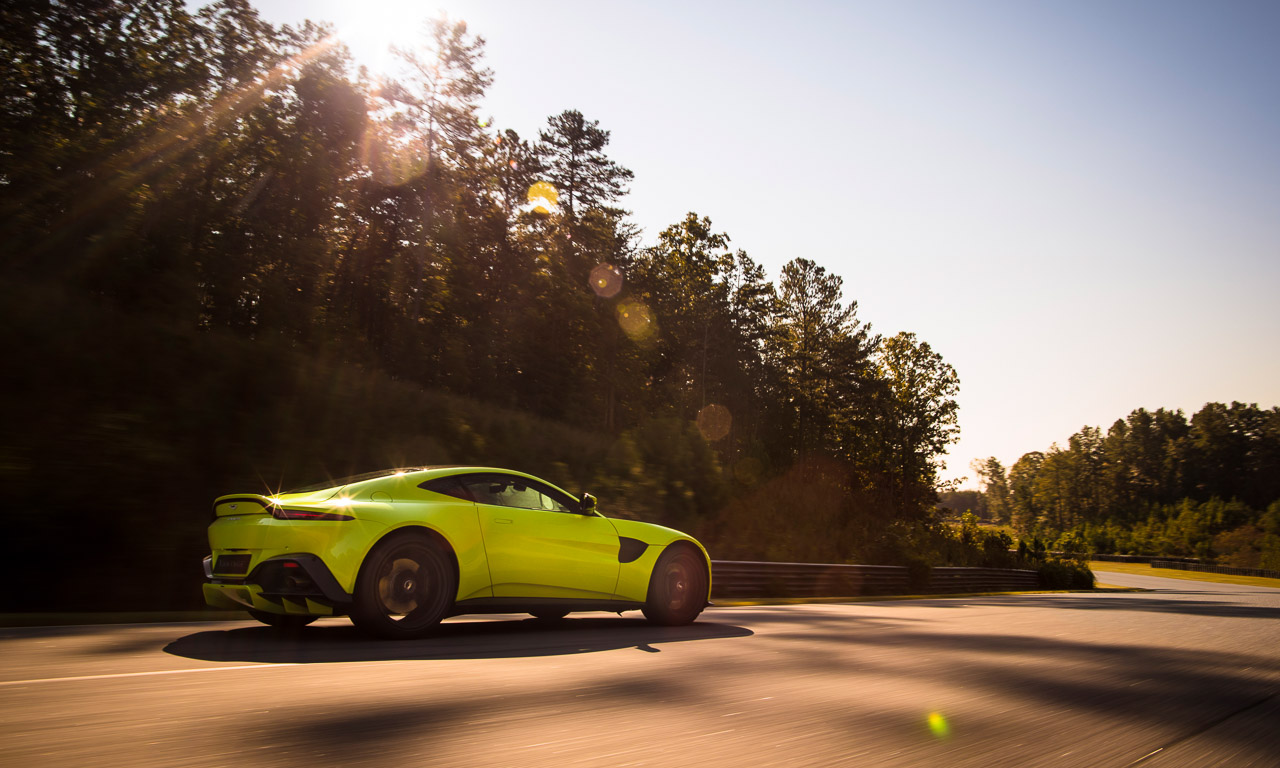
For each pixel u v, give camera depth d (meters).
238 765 2.28
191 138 29.23
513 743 2.67
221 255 18.58
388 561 5.14
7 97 25.75
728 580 14.68
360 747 2.53
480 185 38.75
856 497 46.38
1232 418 147.50
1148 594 24.50
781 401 52.03
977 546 41.69
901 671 4.56
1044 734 3.15
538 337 35.34
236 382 12.48
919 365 63.75
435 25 32.72
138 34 30.11
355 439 13.24
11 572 8.56
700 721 3.12
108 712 2.89
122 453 9.56
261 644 4.76
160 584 9.23
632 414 41.47
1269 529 91.19
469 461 15.08
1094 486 148.50
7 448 8.80
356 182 33.75
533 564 5.79
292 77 32.34
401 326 27.95
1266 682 4.70
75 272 14.82
